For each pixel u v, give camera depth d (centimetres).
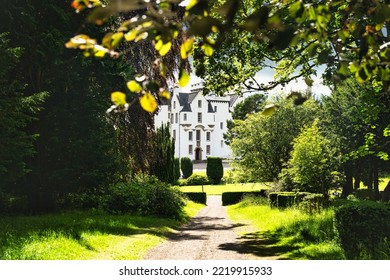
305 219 1527
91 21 143
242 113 8094
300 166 2034
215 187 6038
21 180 1748
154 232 1509
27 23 1562
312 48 229
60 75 1678
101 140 1761
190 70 1939
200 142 9419
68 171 1725
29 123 1747
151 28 164
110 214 1906
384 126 1870
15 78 1741
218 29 160
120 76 1791
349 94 2067
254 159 3145
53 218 1558
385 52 218
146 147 2316
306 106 3069
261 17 169
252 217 2312
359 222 935
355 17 221
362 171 2495
